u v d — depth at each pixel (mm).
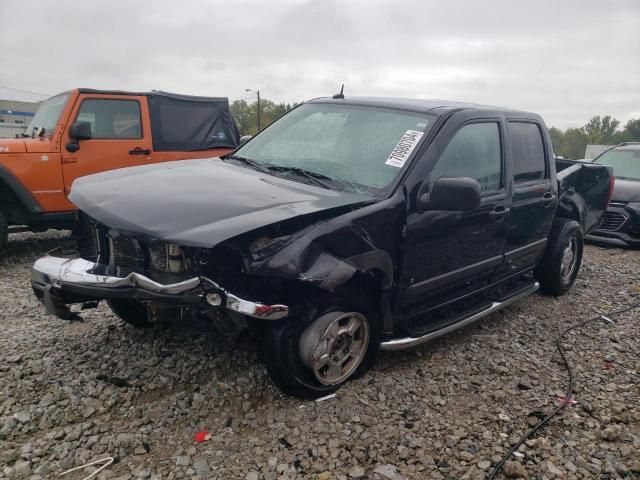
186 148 8562
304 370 3385
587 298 6141
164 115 8359
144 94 8172
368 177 3791
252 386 3598
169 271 3160
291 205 3262
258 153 4547
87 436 3037
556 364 4363
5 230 7023
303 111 4844
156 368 3775
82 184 3801
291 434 3143
